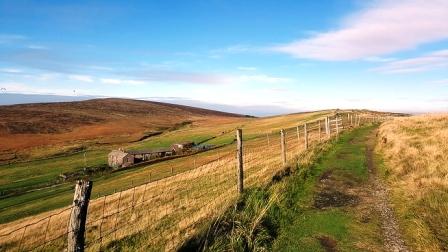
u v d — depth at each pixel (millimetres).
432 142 24219
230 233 10578
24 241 24344
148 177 68688
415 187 14883
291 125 138500
